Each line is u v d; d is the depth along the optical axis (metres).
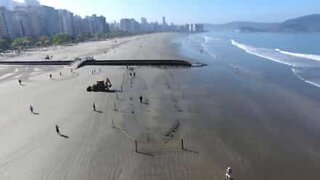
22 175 33.41
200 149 37.88
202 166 34.00
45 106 57.56
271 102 56.53
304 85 69.06
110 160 35.75
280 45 183.50
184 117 49.09
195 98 59.91
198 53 138.12
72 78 85.19
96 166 34.59
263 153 36.78
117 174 32.88
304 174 32.47
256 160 35.22
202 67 96.62
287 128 44.22
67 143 40.59
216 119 48.03
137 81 76.69
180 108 53.66
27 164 35.62
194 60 112.00
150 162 35.06
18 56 151.88
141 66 103.00
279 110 51.97
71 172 33.59
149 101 58.25
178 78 79.25
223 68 93.75
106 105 56.25
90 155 37.09
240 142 39.81
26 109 56.09
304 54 127.25
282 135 41.88
